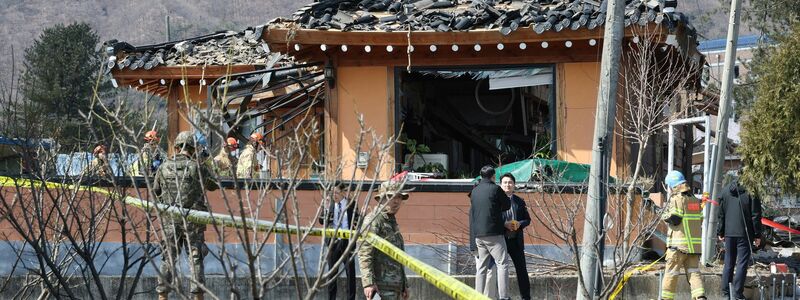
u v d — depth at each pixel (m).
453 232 26.36
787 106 26.66
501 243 21.92
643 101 26.02
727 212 24.08
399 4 31.42
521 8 30.02
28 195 19.09
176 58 36.69
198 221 15.62
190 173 16.66
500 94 36.62
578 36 28.78
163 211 12.68
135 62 36.16
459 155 36.81
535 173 27.36
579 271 19.06
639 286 24.38
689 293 24.91
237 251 24.52
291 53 30.97
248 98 32.75
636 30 28.00
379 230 17.20
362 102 30.73
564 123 30.03
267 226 13.99
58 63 37.56
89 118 12.48
